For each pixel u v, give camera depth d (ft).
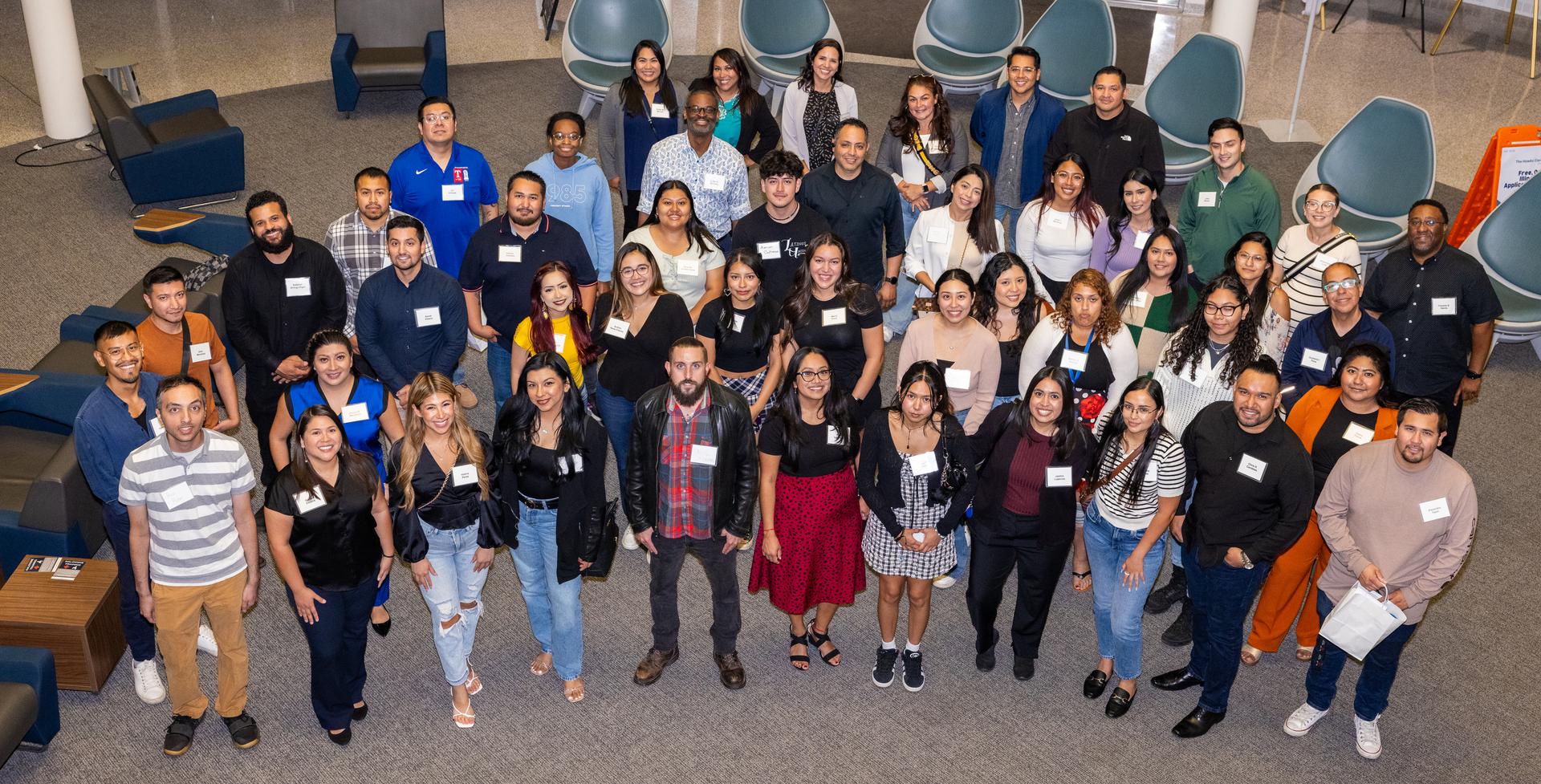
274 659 16.80
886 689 16.57
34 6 30.86
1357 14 45.70
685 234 18.84
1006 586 18.62
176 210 27.20
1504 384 23.84
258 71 38.34
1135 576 15.21
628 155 23.29
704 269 19.01
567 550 14.76
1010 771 15.24
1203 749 15.65
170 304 16.31
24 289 25.36
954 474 14.89
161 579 14.25
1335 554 14.88
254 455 20.67
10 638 15.70
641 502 15.29
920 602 15.89
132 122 27.68
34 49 31.48
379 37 34.86
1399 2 46.93
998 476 15.17
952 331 17.02
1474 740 15.84
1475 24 44.52
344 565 14.20
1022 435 14.97
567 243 18.81
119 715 15.84
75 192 29.78
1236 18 34.83
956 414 17.75
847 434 15.23
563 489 14.49
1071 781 15.10
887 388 22.80
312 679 14.92
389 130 33.40
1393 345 16.90
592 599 18.12
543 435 14.43
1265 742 15.79
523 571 15.49
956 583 18.65
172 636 14.49
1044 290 20.52
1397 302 19.01
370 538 14.46
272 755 15.29
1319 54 41.34
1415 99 37.37
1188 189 21.48
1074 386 16.66
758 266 16.78
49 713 15.10
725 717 16.05
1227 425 14.65
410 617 17.71
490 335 19.19
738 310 17.28
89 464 14.97
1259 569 14.90
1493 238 24.12
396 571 18.61
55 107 32.19
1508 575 18.80
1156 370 17.24
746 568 19.03
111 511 15.23
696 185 21.01
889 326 23.85
